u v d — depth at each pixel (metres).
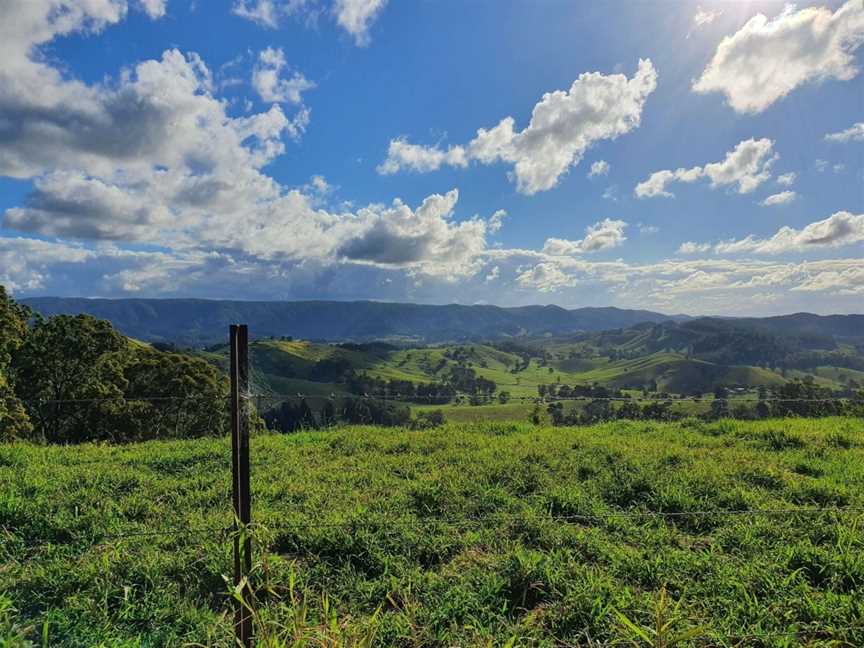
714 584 4.72
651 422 13.54
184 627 4.18
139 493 7.30
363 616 4.19
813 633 4.10
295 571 5.03
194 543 5.61
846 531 5.65
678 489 7.23
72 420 30.86
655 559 5.16
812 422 12.69
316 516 6.32
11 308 27.38
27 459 9.02
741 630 4.02
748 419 13.34
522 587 4.76
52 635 3.92
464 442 10.73
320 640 3.18
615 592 4.57
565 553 5.38
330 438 11.44
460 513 6.64
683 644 3.76
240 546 3.70
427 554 5.50
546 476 7.95
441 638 4.07
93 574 4.84
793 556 5.16
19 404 23.98
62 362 30.50
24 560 5.34
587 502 6.95
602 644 3.95
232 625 3.55
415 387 107.19
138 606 4.43
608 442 10.38
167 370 33.78
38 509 6.39
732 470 8.16
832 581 4.73
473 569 5.09
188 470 8.73
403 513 6.52
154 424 30.12
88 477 7.81
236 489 3.72
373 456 9.62
